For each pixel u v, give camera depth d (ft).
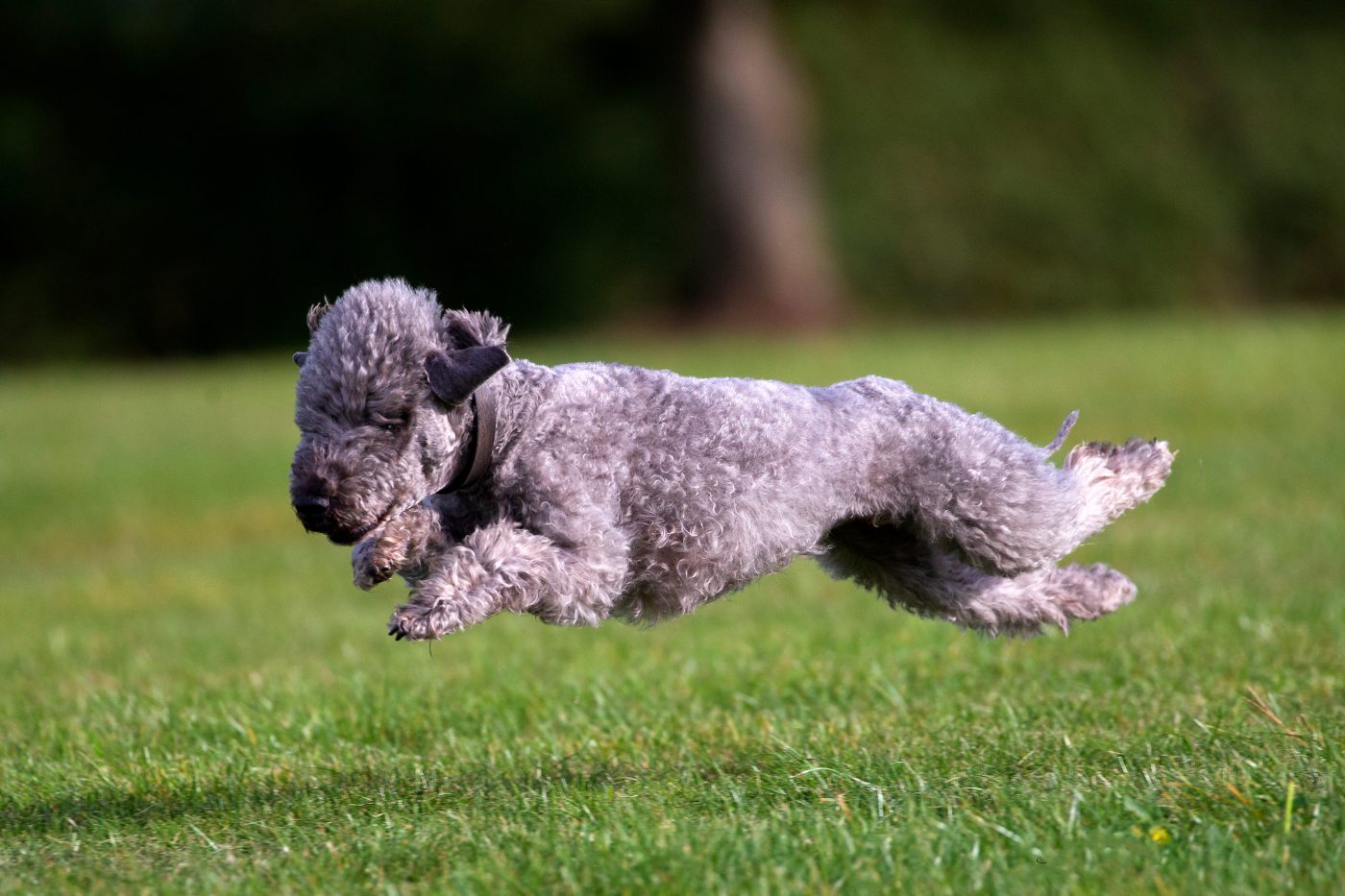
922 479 24.72
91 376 132.57
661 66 146.61
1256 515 51.67
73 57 151.43
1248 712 26.71
